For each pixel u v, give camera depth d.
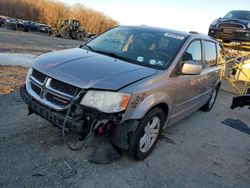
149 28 4.94
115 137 3.29
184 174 3.71
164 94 3.76
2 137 3.86
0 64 8.57
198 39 5.01
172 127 5.31
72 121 3.10
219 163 4.20
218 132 5.55
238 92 9.77
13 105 5.08
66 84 3.24
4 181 2.98
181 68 4.14
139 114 3.34
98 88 3.13
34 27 35.09
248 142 5.28
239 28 9.84
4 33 21.02
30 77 3.70
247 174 4.03
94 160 3.53
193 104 5.24
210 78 5.80
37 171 3.22
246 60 10.18
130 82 3.32
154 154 4.06
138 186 3.26
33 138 3.93
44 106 3.38
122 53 4.22
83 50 4.37
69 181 3.13
